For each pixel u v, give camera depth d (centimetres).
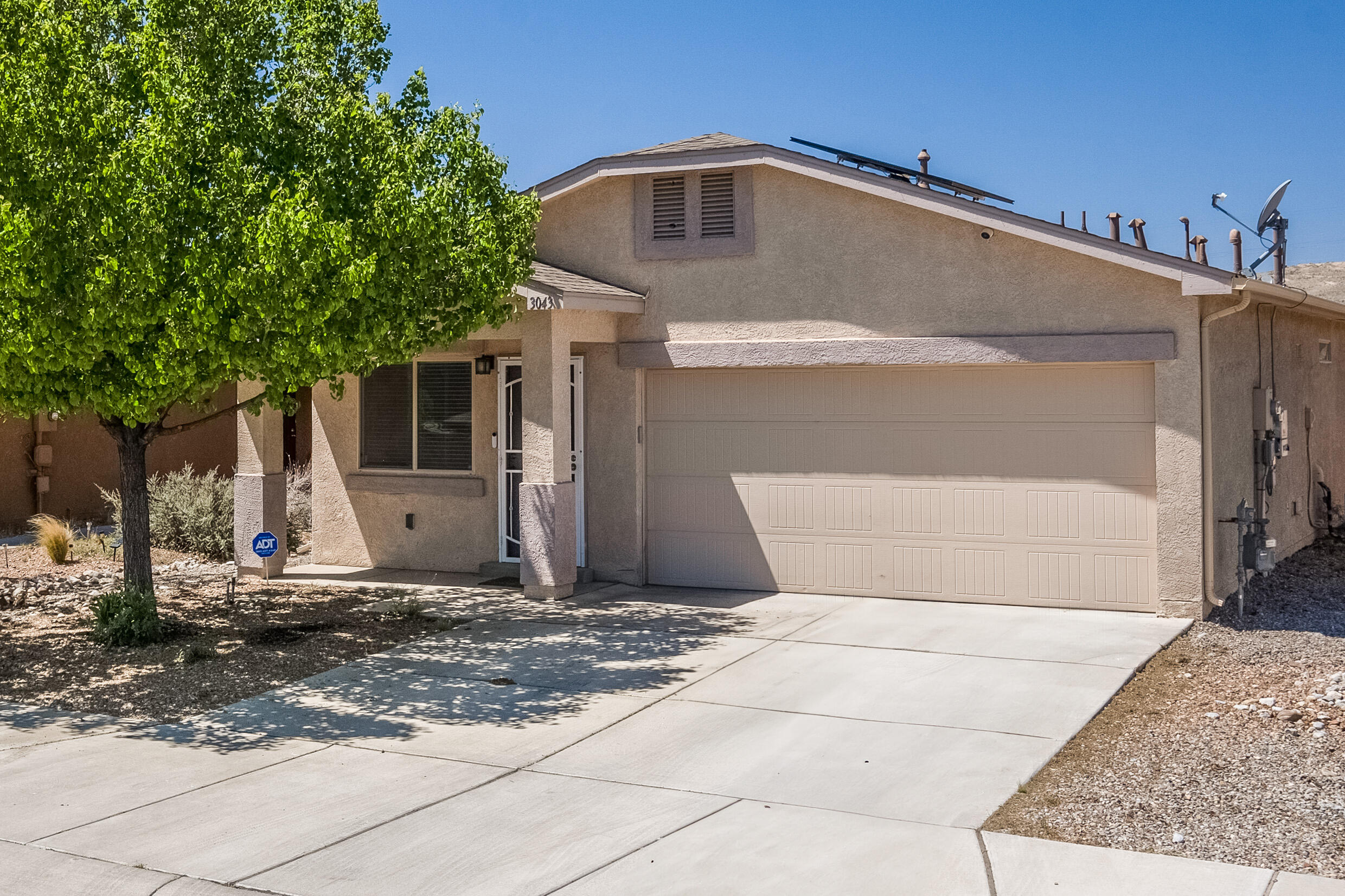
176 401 1029
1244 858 583
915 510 1245
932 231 1206
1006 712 847
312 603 1279
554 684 944
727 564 1330
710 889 556
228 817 654
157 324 933
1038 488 1193
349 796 687
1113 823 634
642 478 1364
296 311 900
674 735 804
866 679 941
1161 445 1127
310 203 923
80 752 777
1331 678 898
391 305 988
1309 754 731
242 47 1021
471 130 1086
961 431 1223
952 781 706
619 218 1350
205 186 944
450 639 1105
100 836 625
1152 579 1151
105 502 1994
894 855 595
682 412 1345
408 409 1504
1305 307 1291
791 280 1270
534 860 591
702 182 1307
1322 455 1659
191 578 1445
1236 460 1224
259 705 891
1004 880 561
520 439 1438
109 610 1090
